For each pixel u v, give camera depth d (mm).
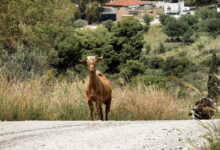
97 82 22688
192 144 12594
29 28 79188
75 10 110750
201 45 191500
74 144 13547
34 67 41719
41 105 23000
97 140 13898
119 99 25844
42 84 26750
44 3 101438
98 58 22734
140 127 15914
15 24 73750
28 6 92500
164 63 116125
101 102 22906
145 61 103625
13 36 71688
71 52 86750
